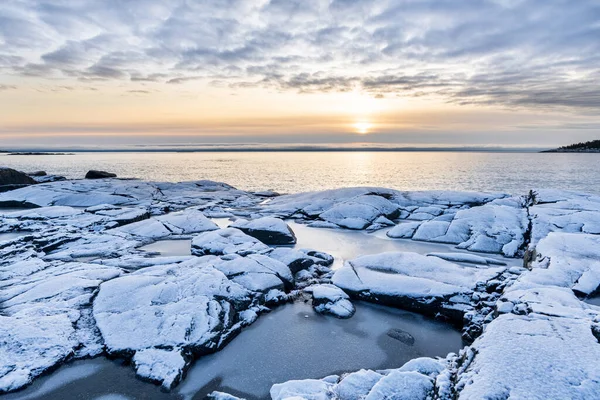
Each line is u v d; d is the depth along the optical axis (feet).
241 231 58.08
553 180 182.29
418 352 28.81
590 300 30.14
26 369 24.67
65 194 97.04
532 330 21.84
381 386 21.31
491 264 47.83
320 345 29.71
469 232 60.70
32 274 41.06
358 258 44.57
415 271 40.16
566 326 22.11
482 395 16.74
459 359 23.59
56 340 27.55
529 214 62.44
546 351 19.43
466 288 35.42
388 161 468.34
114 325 29.53
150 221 68.23
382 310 36.01
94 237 59.26
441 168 296.71
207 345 27.89
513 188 150.71
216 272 37.73
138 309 31.24
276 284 39.06
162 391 23.82
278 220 64.90
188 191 118.93
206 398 23.21
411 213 81.71
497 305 29.22
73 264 44.47
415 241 61.82
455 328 32.58
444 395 19.51
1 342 26.48
